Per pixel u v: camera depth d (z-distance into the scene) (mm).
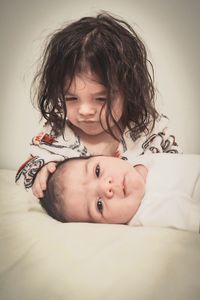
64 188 436
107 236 380
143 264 341
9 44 449
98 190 428
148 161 442
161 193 423
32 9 438
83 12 429
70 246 367
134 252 354
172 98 432
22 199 452
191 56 423
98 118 434
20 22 443
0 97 460
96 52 413
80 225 406
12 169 475
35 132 462
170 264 339
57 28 433
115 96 425
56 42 429
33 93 451
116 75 419
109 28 420
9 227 405
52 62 431
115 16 425
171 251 354
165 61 426
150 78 429
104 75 417
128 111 435
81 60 415
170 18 420
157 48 425
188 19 417
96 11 427
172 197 417
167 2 418
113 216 426
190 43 421
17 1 440
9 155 472
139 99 431
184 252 353
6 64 453
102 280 331
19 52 448
